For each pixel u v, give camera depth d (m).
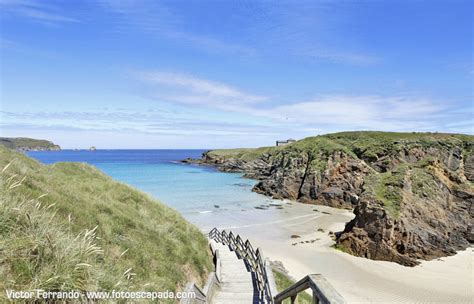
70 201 8.56
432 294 21.11
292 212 49.72
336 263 27.33
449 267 26.98
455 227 36.75
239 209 50.12
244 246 16.44
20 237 4.12
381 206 31.73
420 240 30.14
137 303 5.25
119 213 10.54
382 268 26.47
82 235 6.52
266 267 9.05
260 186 69.88
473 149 62.94
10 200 4.86
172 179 83.44
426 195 36.50
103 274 4.88
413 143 65.19
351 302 19.62
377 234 30.08
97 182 15.53
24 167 9.38
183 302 6.07
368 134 87.50
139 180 79.38
